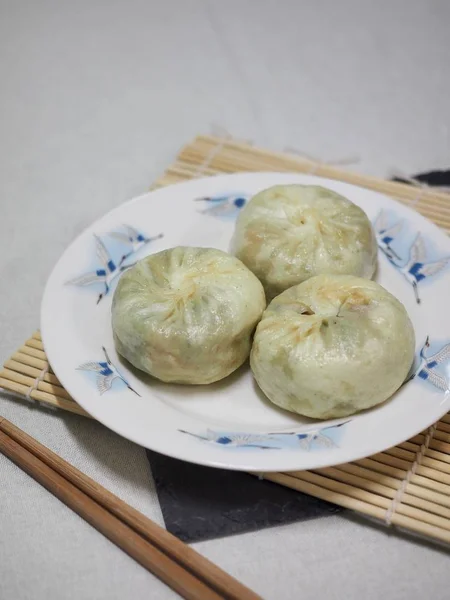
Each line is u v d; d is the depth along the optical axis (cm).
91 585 36
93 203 59
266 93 70
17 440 40
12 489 40
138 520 37
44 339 42
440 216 53
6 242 55
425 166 60
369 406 39
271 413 40
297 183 51
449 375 39
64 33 78
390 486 38
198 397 41
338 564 37
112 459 41
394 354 39
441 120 65
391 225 48
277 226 45
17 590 36
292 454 36
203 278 42
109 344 43
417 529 36
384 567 36
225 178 52
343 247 45
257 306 42
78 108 69
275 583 36
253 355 41
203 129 66
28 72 73
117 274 46
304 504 38
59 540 38
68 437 42
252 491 38
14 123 67
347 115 67
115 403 39
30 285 52
